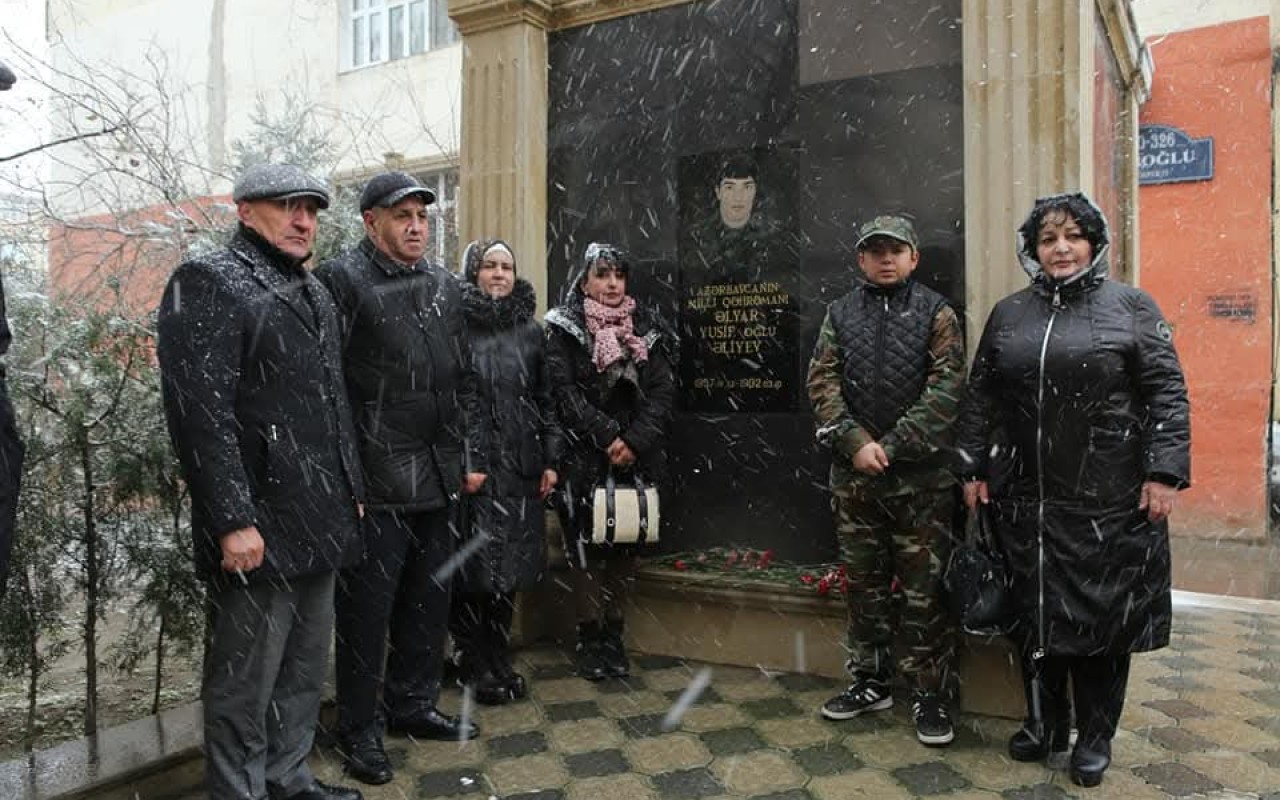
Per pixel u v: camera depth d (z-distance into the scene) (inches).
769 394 162.6
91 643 122.5
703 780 114.3
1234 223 290.4
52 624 125.4
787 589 150.8
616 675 151.6
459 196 183.2
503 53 176.9
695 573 159.9
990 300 136.6
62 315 121.8
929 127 147.2
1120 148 254.1
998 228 135.7
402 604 128.2
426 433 120.3
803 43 158.2
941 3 146.4
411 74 352.5
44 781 100.7
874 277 129.0
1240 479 292.7
